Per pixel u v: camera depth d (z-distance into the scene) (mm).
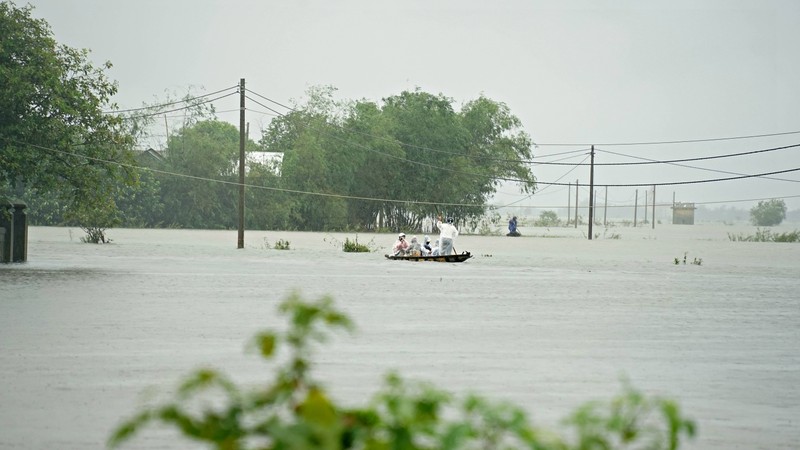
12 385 48344
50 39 146750
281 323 75562
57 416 41344
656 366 58312
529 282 127250
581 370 55844
